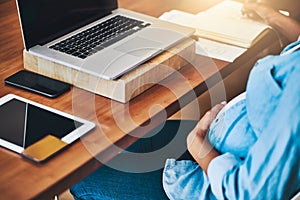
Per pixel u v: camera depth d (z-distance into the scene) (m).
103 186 1.48
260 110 1.12
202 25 1.69
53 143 1.20
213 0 1.90
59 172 1.14
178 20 1.73
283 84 1.09
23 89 1.40
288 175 1.08
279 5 1.77
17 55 1.56
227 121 1.26
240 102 1.24
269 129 1.09
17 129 1.25
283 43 1.70
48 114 1.30
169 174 1.39
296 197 1.12
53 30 1.49
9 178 1.12
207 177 1.31
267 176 1.09
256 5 1.73
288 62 1.10
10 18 1.78
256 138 1.18
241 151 1.22
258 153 1.11
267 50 1.80
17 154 1.18
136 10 1.83
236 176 1.16
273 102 1.09
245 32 1.65
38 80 1.43
